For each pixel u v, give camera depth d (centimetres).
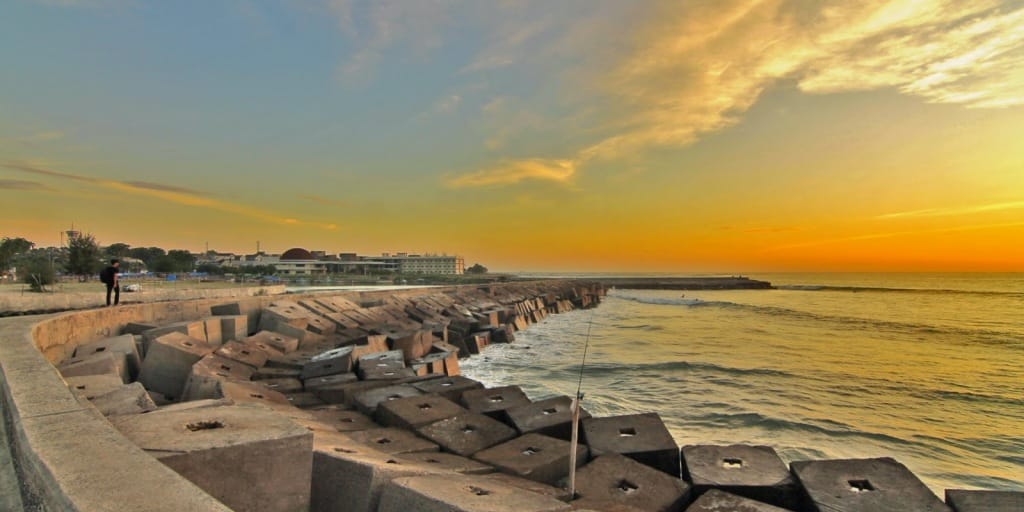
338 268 15262
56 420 305
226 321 1480
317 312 2142
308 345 1662
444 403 909
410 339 1694
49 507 212
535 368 2048
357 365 1294
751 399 1558
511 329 3048
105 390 539
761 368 2055
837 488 579
